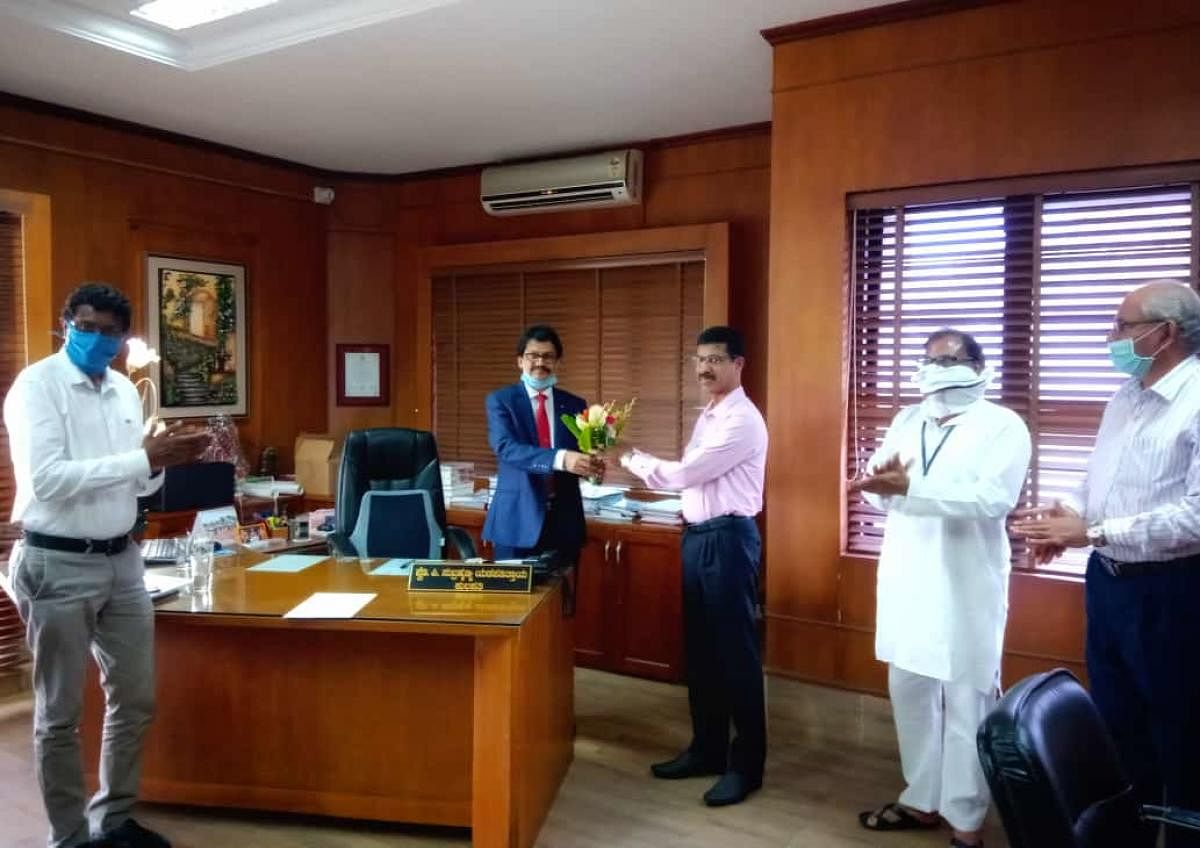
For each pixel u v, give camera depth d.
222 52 3.43
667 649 4.04
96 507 2.33
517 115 4.13
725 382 2.93
